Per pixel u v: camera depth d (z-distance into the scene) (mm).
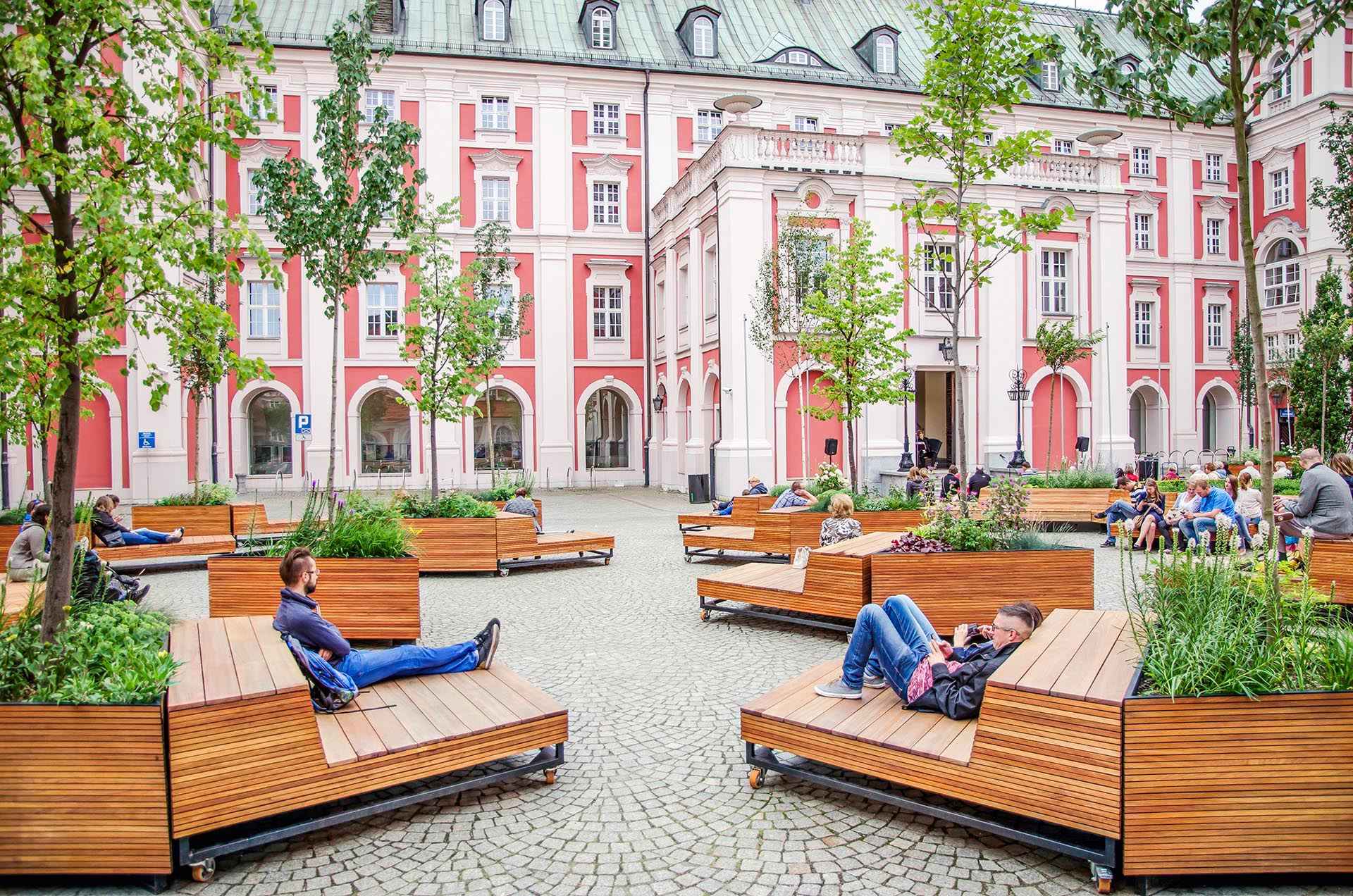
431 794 4148
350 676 4922
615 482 30953
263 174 11812
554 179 30234
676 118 31016
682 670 6738
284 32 28188
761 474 22141
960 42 8742
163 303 4688
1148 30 5281
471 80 29625
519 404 31156
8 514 11883
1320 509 8312
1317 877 3500
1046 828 3889
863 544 8312
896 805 4141
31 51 3873
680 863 3695
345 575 7727
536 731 4445
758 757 4602
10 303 4199
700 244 25141
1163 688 3484
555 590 10445
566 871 3639
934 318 24156
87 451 22594
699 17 31453
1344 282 31609
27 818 3469
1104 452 25828
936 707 4410
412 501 12188
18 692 3756
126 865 3475
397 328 15852
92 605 4977
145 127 4652
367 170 12172
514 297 29875
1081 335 25672
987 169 9156
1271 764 3377
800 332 16188
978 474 16875
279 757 3725
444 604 9555
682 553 13758
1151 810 3350
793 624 8352
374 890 3502
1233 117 5340
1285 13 4930
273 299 28422
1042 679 3764
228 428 27766
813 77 31453
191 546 12492
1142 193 35219
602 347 30828
